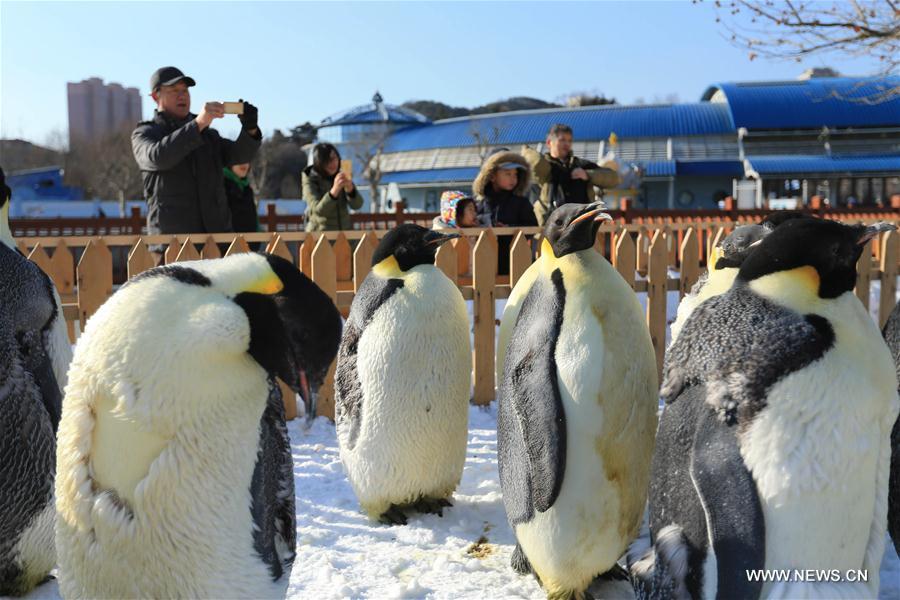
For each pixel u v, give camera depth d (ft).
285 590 7.79
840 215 57.88
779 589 7.47
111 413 6.71
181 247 20.51
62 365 10.48
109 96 400.26
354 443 13.43
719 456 7.61
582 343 10.00
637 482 10.42
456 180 204.44
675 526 8.12
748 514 7.45
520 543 11.05
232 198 25.23
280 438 7.72
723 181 192.03
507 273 25.17
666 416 8.29
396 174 223.51
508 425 10.77
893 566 11.96
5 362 9.61
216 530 6.93
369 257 20.29
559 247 10.49
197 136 19.36
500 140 210.79
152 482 6.72
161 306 6.63
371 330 13.08
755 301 7.88
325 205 25.05
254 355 6.85
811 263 7.68
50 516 10.30
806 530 7.41
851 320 7.69
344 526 13.75
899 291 30.22
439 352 13.05
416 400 12.98
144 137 20.22
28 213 154.71
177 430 6.72
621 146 198.59
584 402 9.93
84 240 22.22
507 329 12.35
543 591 11.34
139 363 6.57
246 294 6.82
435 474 13.73
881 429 7.70
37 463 9.98
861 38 29.78
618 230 29.84
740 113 187.21
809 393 7.34
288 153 244.01
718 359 7.76
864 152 180.24
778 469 7.34
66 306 19.88
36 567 10.55
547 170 23.56
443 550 12.87
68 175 226.17
